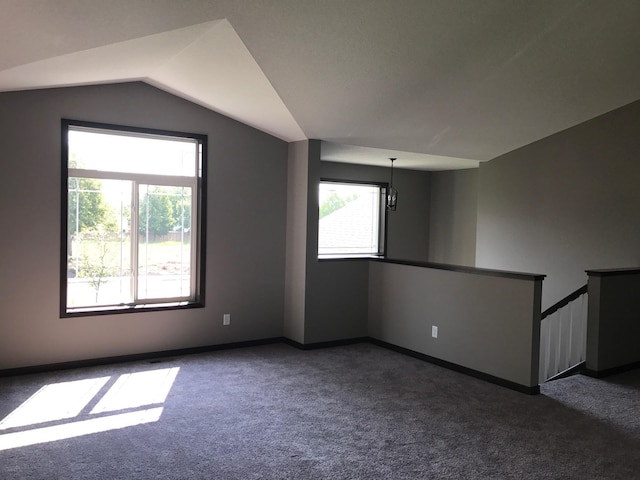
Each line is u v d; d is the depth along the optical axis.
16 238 4.30
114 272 4.91
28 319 4.39
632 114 5.28
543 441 3.28
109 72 4.15
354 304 5.80
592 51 4.16
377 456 3.03
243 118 5.27
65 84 4.30
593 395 4.18
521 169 6.33
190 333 5.22
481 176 6.86
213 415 3.61
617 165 5.41
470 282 4.66
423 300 5.14
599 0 3.55
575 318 5.45
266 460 2.95
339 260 5.66
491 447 3.18
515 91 4.72
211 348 5.36
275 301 5.76
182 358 5.05
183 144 5.21
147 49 3.69
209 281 5.30
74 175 4.65
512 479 2.79
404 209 8.75
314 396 4.04
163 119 4.96
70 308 4.70
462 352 4.73
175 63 4.19
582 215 5.73
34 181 4.36
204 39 3.62
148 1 2.89
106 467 2.83
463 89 4.58
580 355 5.09
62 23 2.88
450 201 8.68
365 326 5.90
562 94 4.89
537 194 6.16
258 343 5.66
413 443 3.22
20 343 4.37
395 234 8.67
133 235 4.98
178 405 3.79
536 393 4.18
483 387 4.34
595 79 4.65
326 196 8.05
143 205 5.02
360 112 4.84
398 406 3.86
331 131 5.25
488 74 4.36
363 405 3.86
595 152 5.59
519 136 5.89
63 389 4.06
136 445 3.11
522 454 3.09
